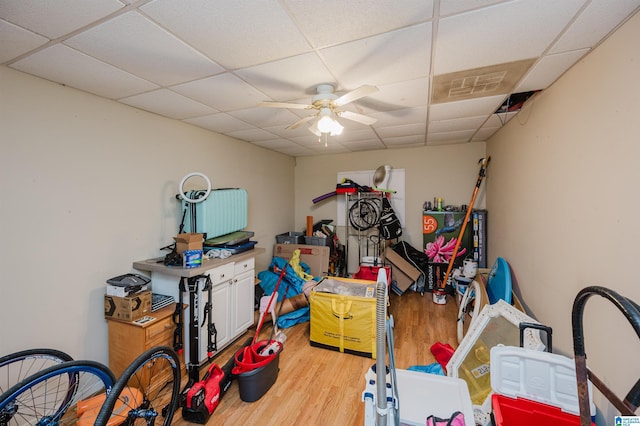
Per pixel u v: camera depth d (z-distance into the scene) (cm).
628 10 117
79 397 192
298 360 242
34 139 173
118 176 222
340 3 114
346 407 186
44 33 131
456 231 407
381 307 83
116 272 220
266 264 434
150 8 115
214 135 325
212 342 229
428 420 105
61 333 186
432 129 324
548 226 198
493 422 127
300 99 223
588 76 153
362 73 179
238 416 179
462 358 201
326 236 446
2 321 161
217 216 279
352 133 341
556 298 187
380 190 423
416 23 128
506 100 229
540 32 134
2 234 160
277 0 112
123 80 183
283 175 482
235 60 160
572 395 118
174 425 171
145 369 194
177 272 211
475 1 113
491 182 365
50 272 181
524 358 125
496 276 282
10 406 125
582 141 158
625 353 123
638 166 117
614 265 131
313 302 266
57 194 184
